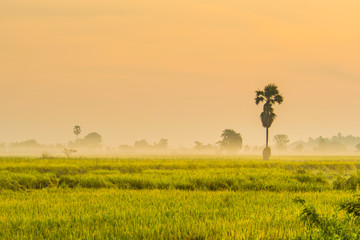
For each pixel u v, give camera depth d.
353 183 33.31
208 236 14.23
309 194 26.75
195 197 24.55
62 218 17.06
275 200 23.31
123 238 13.77
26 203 21.94
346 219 14.66
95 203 21.94
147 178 33.59
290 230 14.37
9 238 14.13
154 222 15.91
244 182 32.62
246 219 16.64
